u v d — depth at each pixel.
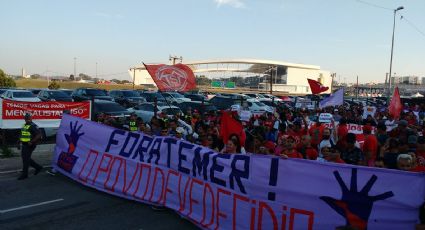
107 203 7.96
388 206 4.88
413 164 6.18
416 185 4.73
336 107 22.58
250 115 14.54
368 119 13.33
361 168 5.09
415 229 4.58
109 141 8.94
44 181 9.51
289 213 5.58
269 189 5.77
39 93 27.41
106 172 8.79
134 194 8.05
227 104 28.70
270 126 12.25
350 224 5.10
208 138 8.98
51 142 14.39
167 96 33.12
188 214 6.97
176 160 7.41
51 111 14.12
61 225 6.72
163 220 7.07
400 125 9.49
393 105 15.12
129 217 7.18
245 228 6.01
